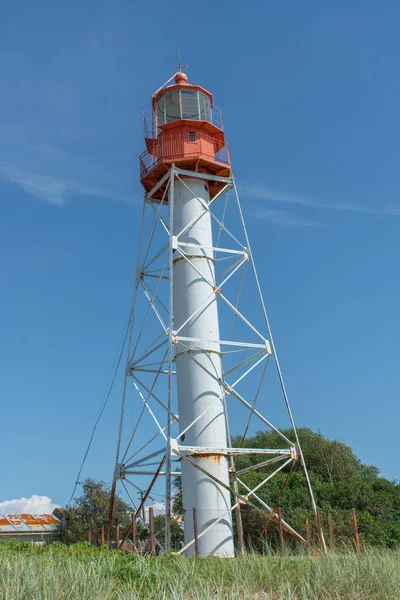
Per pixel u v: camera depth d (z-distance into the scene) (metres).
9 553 16.02
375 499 38.91
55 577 10.78
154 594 10.59
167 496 20.50
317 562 13.39
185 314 24.89
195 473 22.58
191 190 26.69
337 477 45.97
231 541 22.09
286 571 12.79
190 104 28.77
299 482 40.28
